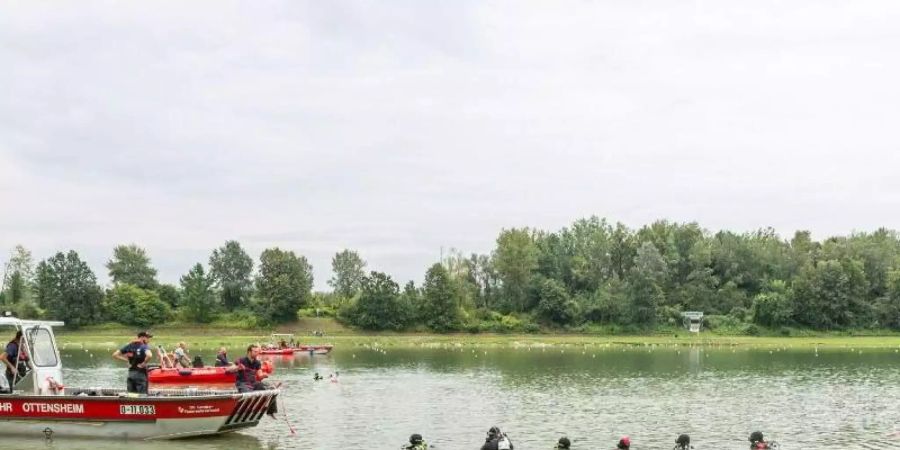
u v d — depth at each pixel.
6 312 34.94
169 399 31.84
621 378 65.25
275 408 34.84
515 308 167.00
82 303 142.25
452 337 147.62
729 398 50.00
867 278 174.12
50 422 32.69
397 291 154.50
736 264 179.50
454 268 177.12
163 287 160.12
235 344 124.44
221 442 32.53
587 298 168.38
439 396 50.56
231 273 164.75
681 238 183.38
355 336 146.12
